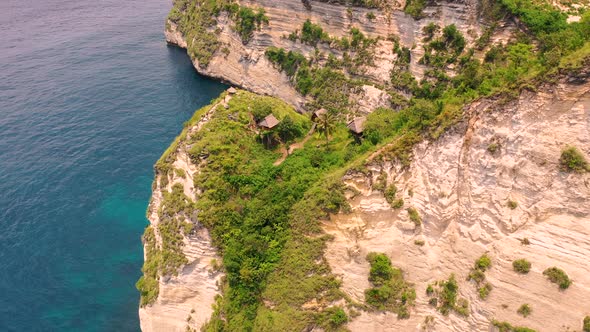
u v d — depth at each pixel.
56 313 44.12
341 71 64.50
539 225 32.16
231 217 41.84
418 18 54.94
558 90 31.25
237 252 40.28
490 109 33.91
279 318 37.88
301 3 68.75
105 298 45.75
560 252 31.03
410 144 37.75
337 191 39.09
